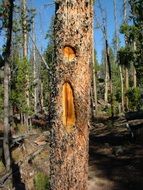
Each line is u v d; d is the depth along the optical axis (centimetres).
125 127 2211
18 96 2581
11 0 1731
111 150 1797
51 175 581
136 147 1780
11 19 1733
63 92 575
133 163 1534
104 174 1436
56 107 575
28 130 2633
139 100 2028
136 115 2300
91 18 586
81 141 573
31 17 2036
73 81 570
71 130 569
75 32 570
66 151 569
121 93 3638
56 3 582
